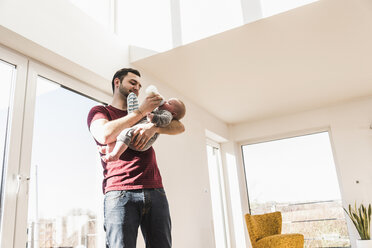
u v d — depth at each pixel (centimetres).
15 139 175
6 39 176
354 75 343
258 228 375
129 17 294
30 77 194
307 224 435
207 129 420
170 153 312
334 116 438
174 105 141
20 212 169
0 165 167
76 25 220
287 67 316
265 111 450
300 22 241
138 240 234
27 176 178
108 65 248
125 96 152
